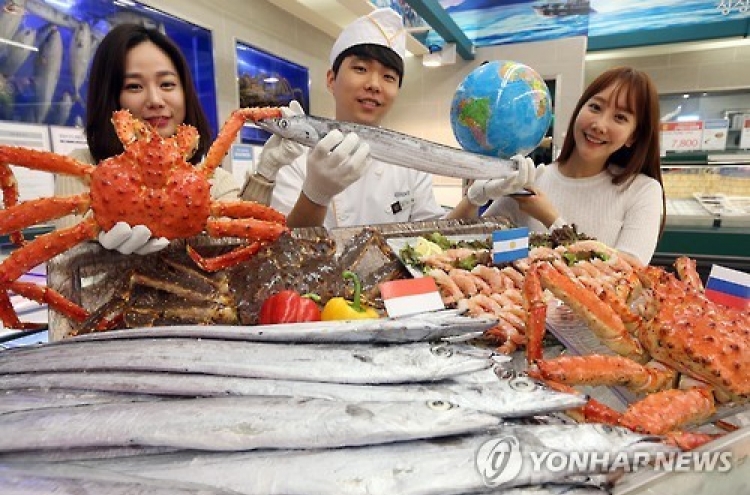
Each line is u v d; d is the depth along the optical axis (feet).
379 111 6.86
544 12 16.20
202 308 3.37
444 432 2.05
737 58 15.03
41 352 2.76
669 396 2.50
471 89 4.88
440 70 17.42
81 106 8.56
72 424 2.19
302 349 2.66
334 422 2.09
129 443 2.10
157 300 3.38
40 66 7.80
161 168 3.05
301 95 15.53
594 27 15.79
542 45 15.62
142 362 2.56
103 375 2.53
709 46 15.06
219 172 6.06
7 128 7.42
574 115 6.76
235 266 3.61
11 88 7.44
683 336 2.72
